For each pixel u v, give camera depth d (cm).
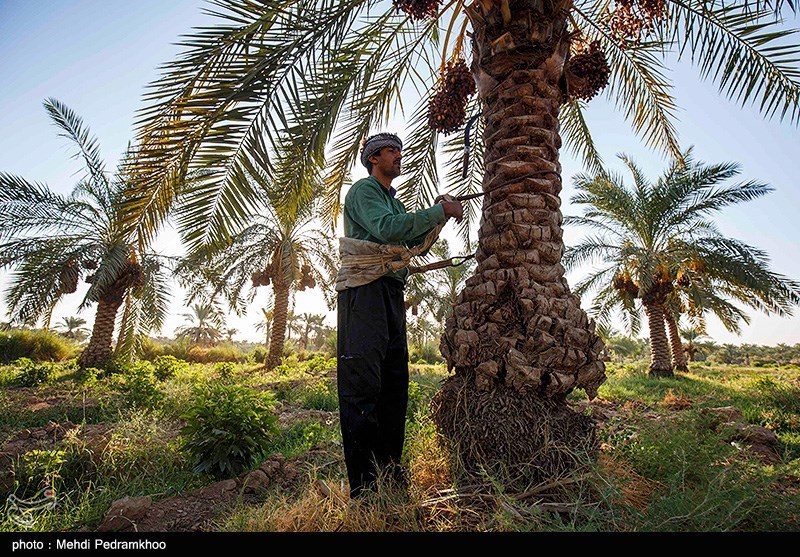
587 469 212
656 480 223
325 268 1631
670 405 630
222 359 2614
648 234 1524
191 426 351
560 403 242
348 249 224
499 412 229
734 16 380
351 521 176
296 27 310
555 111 284
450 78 348
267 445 374
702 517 161
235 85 302
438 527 171
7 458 346
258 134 309
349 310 220
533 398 233
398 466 225
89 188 1224
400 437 235
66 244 1217
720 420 258
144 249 332
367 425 211
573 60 336
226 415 350
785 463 258
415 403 526
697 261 1423
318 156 390
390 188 260
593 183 1477
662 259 1498
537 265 253
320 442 404
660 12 351
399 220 211
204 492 291
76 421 575
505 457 217
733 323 1675
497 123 282
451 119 348
